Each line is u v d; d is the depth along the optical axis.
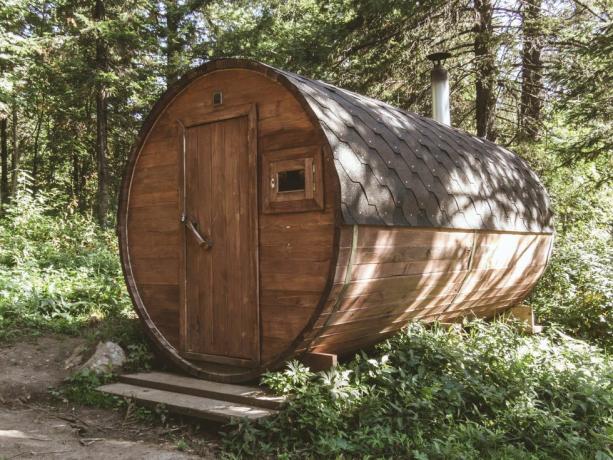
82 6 15.66
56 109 18.53
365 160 4.32
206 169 4.98
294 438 3.91
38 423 4.32
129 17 15.38
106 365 5.12
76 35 15.28
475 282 5.77
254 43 14.84
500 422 4.14
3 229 10.84
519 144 11.95
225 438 4.01
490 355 4.86
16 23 15.36
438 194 4.96
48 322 6.59
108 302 7.43
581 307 7.50
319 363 4.37
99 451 3.82
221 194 4.86
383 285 4.47
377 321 4.75
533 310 7.45
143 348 5.44
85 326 6.62
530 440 3.96
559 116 12.07
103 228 13.81
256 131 4.61
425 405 4.05
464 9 11.84
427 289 5.07
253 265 4.58
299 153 4.35
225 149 4.85
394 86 12.97
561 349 5.68
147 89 17.73
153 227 5.37
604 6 10.95
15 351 5.74
